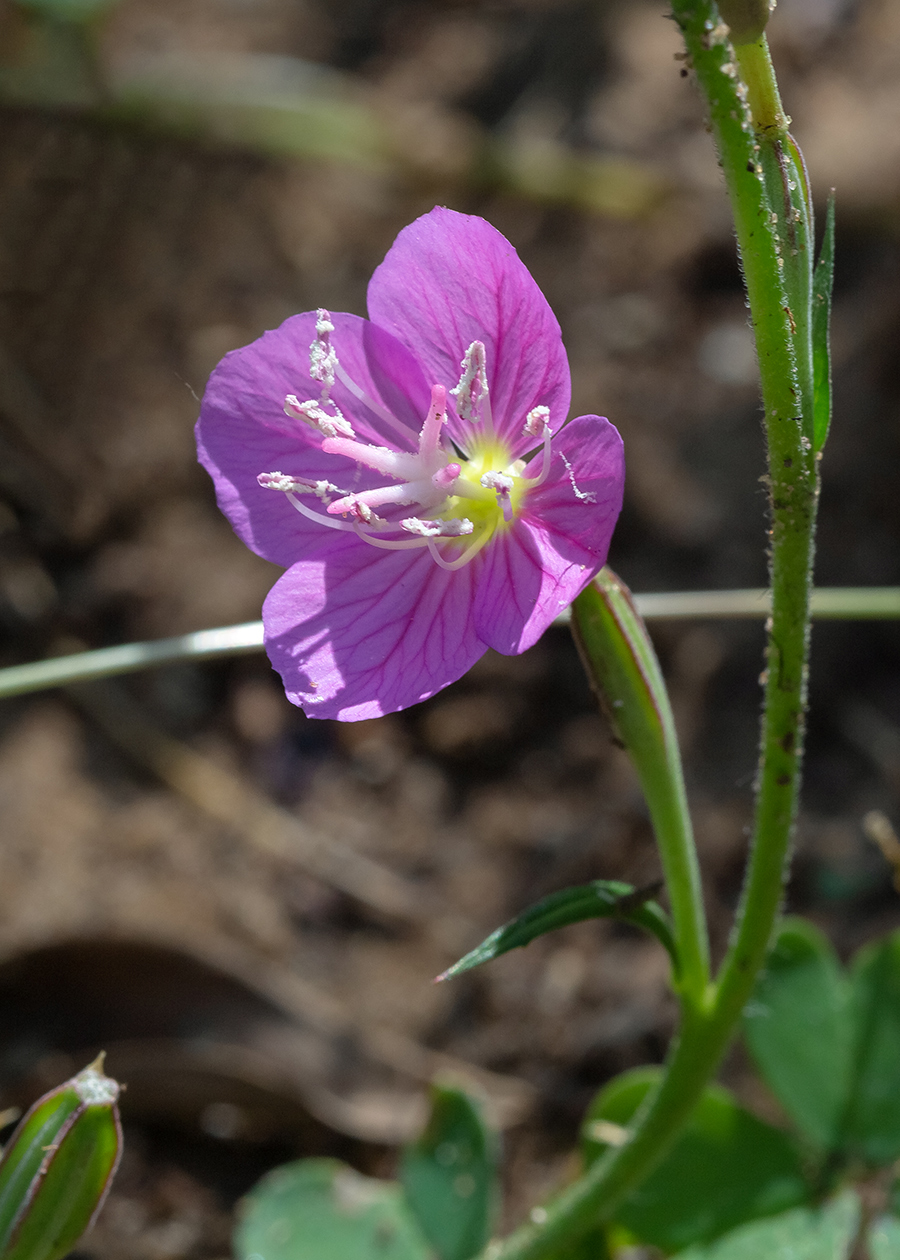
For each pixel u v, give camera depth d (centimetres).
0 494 21
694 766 20
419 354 15
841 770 19
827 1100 17
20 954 18
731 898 19
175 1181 18
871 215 23
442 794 20
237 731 20
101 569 21
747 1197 17
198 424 15
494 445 15
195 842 19
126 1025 18
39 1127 15
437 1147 17
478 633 15
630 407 22
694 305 23
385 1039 18
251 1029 18
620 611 15
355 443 15
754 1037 17
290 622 15
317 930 19
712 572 20
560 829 19
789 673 15
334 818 20
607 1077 18
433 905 19
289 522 15
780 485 14
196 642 18
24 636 20
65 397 22
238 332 23
